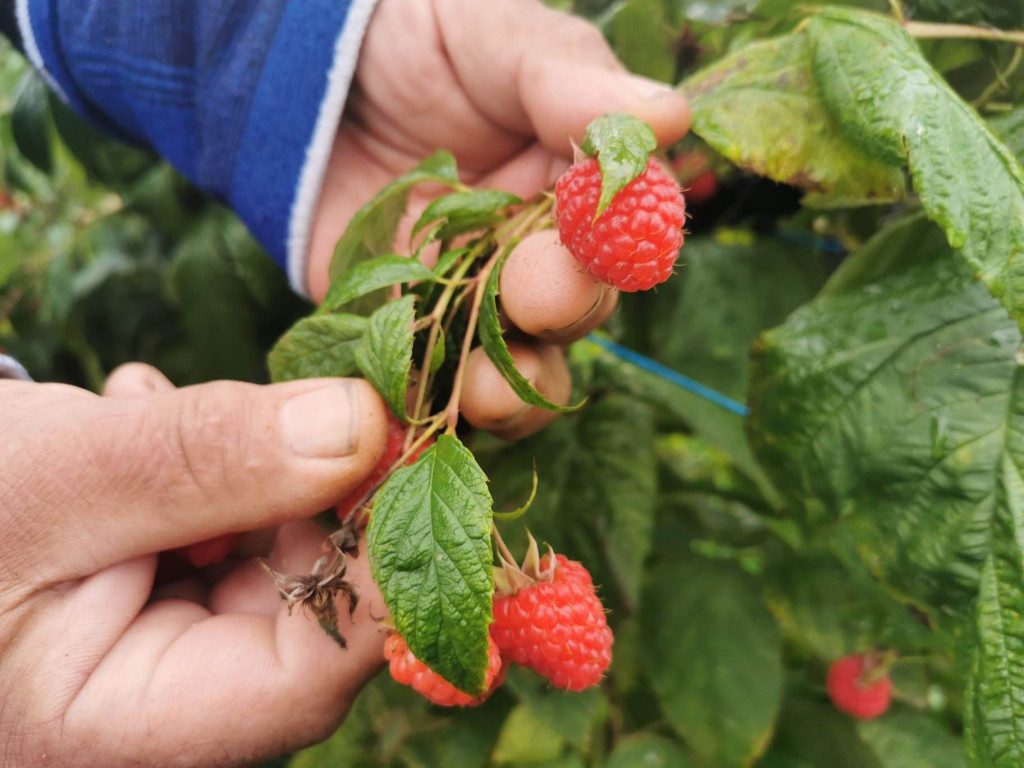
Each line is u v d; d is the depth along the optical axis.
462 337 0.17
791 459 0.18
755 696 0.24
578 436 0.24
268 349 0.31
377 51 0.21
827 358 0.17
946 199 0.14
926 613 0.16
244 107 0.20
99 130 0.26
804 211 0.23
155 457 0.15
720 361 0.25
